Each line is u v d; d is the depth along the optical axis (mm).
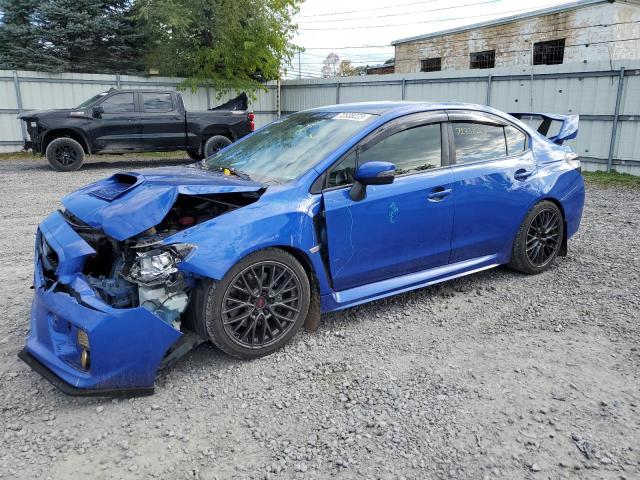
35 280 3363
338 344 3664
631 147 11805
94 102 12773
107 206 3244
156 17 19703
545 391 3068
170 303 3033
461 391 3070
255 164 4039
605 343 3658
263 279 3361
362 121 4012
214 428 2746
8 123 16500
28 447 2596
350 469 2439
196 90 19625
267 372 3297
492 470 2432
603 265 5309
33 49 20094
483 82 14289
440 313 4184
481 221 4414
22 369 3338
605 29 17438
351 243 3697
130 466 2463
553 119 5332
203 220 3496
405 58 24703
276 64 21109
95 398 3010
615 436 2664
